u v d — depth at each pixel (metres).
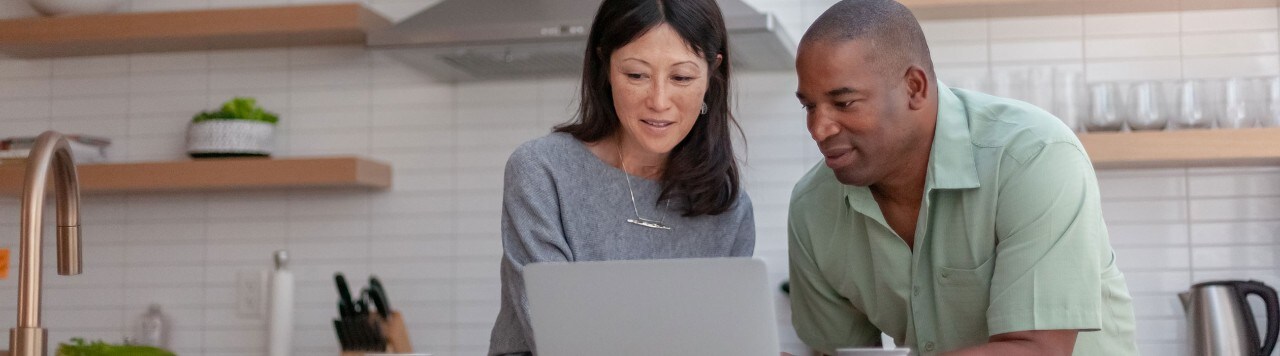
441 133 3.39
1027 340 1.56
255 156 3.33
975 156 1.69
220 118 3.32
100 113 3.56
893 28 1.60
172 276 3.51
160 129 3.53
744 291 1.30
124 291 3.53
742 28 2.69
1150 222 3.08
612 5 1.70
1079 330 1.57
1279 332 2.90
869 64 1.57
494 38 2.81
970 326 1.76
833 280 1.92
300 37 3.33
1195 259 3.05
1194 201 3.06
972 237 1.69
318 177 3.20
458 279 3.36
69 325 3.55
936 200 1.72
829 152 1.64
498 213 3.35
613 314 1.34
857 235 1.84
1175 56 3.06
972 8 3.02
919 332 1.79
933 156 1.67
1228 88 2.86
